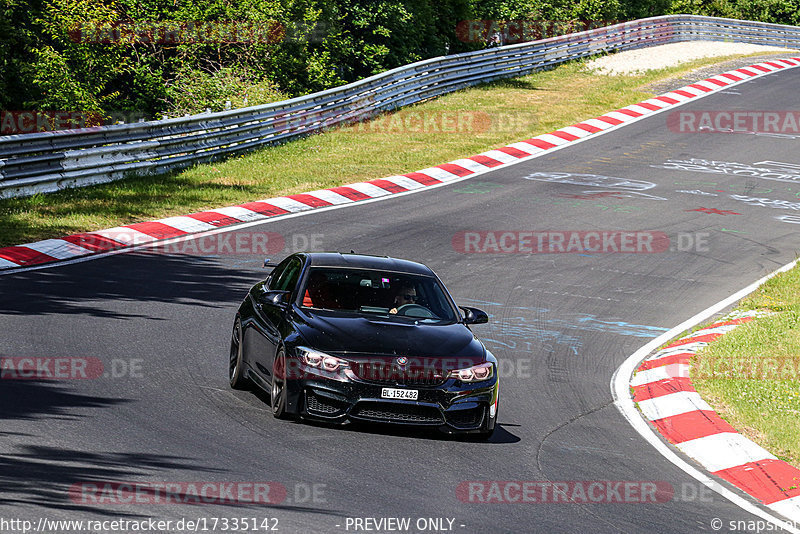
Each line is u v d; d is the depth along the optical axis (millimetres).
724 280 45625
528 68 110750
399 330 23547
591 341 34656
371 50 100875
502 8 126938
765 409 27094
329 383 21938
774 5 189250
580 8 140125
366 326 23484
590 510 18594
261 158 65375
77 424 20391
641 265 47312
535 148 77250
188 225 47156
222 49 94750
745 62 123750
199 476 18000
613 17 144250
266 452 19969
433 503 17953
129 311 31906
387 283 25656
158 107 87875
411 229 50469
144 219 47188
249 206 51812
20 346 26438
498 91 99438
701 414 26109
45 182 49250
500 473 20422
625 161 75375
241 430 21375
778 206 64250
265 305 25281
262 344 24156
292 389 22188
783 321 37125
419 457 20906
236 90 86812
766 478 22016
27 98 80250
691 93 103812
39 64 79562
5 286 33562
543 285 42281
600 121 88688
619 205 60875
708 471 22656
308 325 23172
